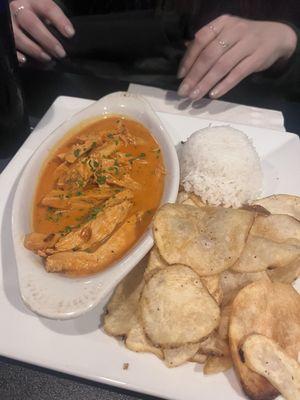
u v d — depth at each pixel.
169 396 0.16
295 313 0.18
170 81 0.38
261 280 0.19
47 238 0.20
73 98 0.30
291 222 0.21
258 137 0.29
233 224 0.20
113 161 0.24
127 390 0.17
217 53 0.33
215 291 0.19
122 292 0.19
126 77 0.39
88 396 0.17
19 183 0.22
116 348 0.18
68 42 0.41
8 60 0.24
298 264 0.20
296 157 0.28
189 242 0.19
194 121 0.29
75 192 0.23
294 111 0.33
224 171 0.26
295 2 0.42
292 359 0.16
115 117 0.28
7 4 0.22
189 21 0.42
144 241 0.20
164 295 0.18
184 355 0.17
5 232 0.22
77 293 0.18
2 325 0.18
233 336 0.17
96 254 0.20
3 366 0.18
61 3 0.43
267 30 0.37
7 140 0.27
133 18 0.42
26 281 0.18
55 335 0.18
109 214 0.21
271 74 0.38
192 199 0.25
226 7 0.41
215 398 0.16
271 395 0.16
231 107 0.31
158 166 0.25
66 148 0.26
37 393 0.17
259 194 0.26
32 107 0.32
